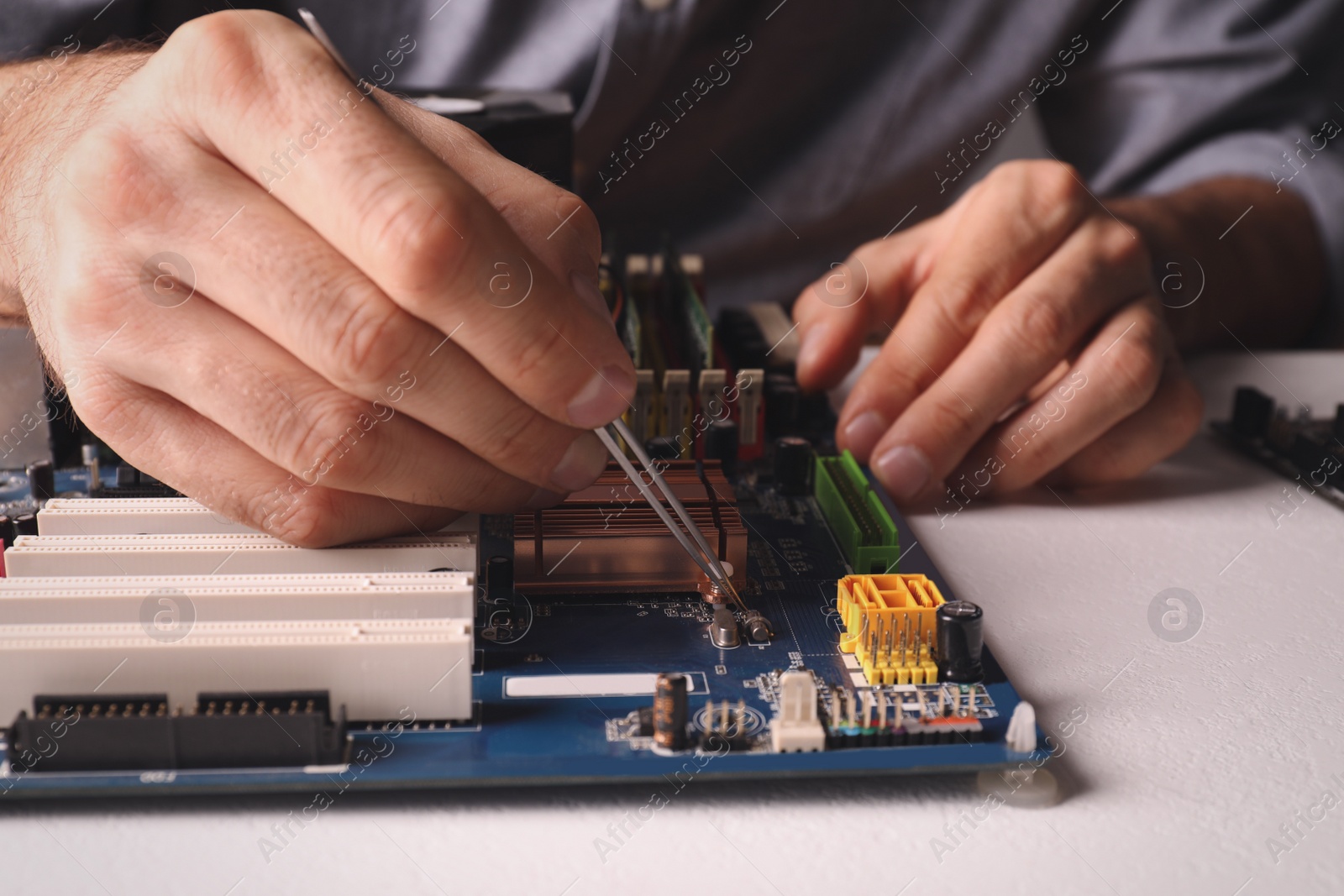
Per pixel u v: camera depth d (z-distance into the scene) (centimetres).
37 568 43
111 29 62
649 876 38
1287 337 71
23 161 47
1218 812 40
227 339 42
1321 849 39
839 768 40
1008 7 73
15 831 39
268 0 68
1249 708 42
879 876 38
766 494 51
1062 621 45
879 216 79
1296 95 75
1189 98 75
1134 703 42
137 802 40
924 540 49
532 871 38
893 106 75
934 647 43
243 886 38
